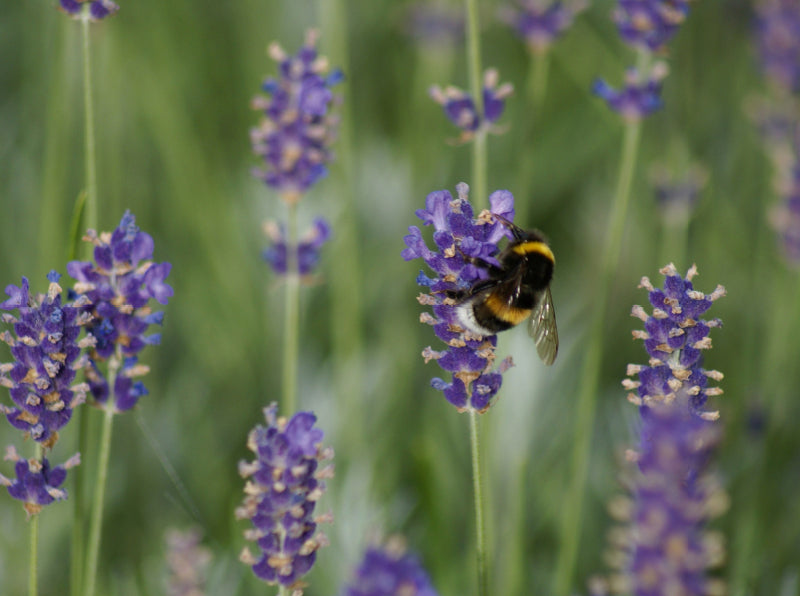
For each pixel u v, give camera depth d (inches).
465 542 246.4
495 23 384.5
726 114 353.1
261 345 295.0
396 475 256.4
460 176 348.2
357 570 146.7
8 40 367.9
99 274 139.8
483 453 215.9
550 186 348.2
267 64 358.0
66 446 240.2
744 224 339.3
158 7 351.9
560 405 263.0
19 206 304.7
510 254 193.8
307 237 213.9
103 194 308.7
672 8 218.4
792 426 275.4
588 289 319.9
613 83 351.6
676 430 114.7
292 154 207.5
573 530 221.5
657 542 111.9
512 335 260.8
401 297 303.1
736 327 305.3
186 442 262.5
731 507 241.0
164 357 290.5
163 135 314.2
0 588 223.6
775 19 329.1
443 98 206.7
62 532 231.0
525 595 229.5
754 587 209.8
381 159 330.3
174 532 191.9
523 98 374.3
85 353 145.6
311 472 128.4
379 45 373.4
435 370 293.3
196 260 311.1
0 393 268.5
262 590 209.3
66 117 275.6
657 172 281.4
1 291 292.8
